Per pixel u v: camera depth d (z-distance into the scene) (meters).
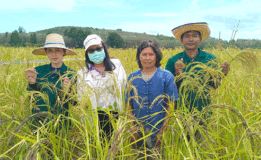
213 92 2.51
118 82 2.67
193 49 3.04
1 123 1.61
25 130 2.11
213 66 2.62
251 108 2.17
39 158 1.51
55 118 2.11
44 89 2.67
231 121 2.14
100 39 2.76
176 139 2.09
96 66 2.91
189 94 2.76
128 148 2.07
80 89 2.32
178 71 2.74
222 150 2.08
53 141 1.92
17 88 2.81
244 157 1.94
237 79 2.71
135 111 2.66
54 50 2.80
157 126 2.60
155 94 2.61
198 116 2.00
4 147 1.99
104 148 1.87
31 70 2.49
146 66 2.60
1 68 2.66
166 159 2.05
